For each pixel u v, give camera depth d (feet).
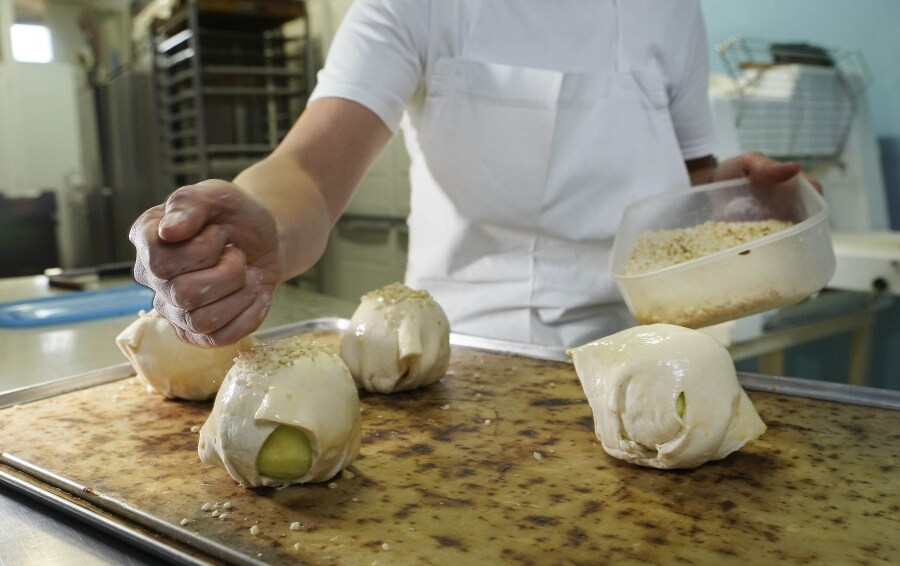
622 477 2.23
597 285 3.88
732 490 2.13
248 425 2.13
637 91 3.86
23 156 14.53
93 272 6.01
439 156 3.84
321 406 2.19
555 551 1.80
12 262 11.75
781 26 7.51
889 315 7.05
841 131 6.86
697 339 2.39
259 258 2.10
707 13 8.08
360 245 9.45
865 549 1.79
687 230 3.52
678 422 2.19
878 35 6.88
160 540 1.87
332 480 2.23
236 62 9.00
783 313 5.92
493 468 2.31
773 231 3.34
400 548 1.83
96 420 2.72
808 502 2.04
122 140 12.56
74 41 14.71
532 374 3.19
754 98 6.26
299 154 2.95
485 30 3.73
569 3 3.78
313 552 1.81
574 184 3.80
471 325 3.99
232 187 1.99
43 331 4.45
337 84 3.33
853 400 2.77
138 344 2.86
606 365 2.40
